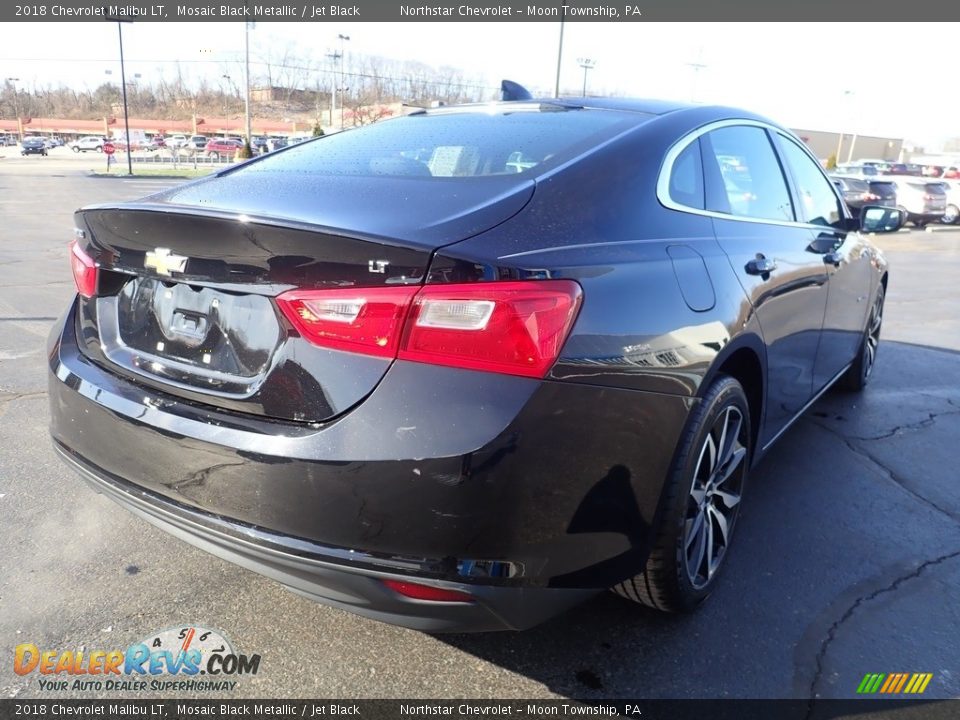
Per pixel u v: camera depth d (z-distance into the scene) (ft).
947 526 10.30
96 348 7.56
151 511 6.60
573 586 6.22
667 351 6.66
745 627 7.97
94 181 108.06
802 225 11.02
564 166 7.34
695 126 8.92
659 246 7.22
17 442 12.21
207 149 190.39
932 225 75.56
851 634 7.89
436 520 5.58
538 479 5.71
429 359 5.58
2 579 8.45
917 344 21.47
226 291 6.35
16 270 29.53
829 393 16.31
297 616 8.02
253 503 5.95
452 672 7.25
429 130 9.11
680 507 7.04
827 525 10.25
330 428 5.70
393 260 5.62
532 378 5.63
